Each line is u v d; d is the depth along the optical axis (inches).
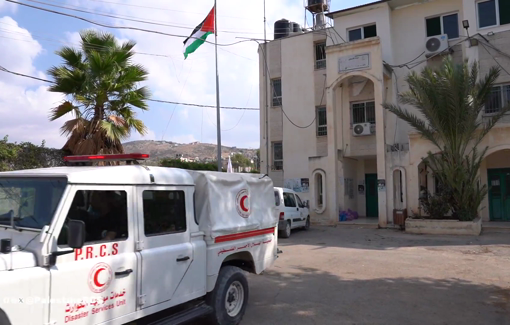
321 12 991.0
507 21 712.4
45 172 165.9
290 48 937.5
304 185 900.0
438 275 356.5
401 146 777.6
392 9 838.5
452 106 606.9
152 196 189.9
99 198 166.2
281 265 403.5
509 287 315.0
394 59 828.6
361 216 895.7
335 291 306.5
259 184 265.3
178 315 201.5
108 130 468.1
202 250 210.5
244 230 241.9
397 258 436.1
